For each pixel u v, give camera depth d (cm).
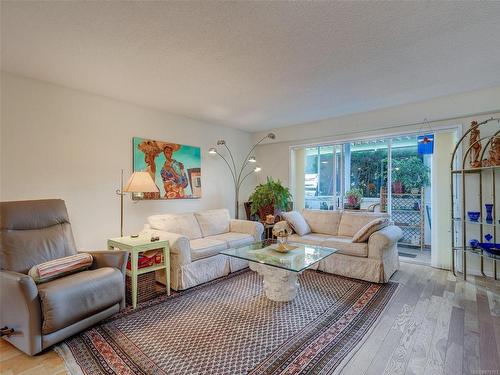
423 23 191
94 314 210
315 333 204
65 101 305
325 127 462
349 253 328
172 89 316
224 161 508
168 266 283
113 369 166
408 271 356
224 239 362
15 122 271
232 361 172
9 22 184
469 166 343
